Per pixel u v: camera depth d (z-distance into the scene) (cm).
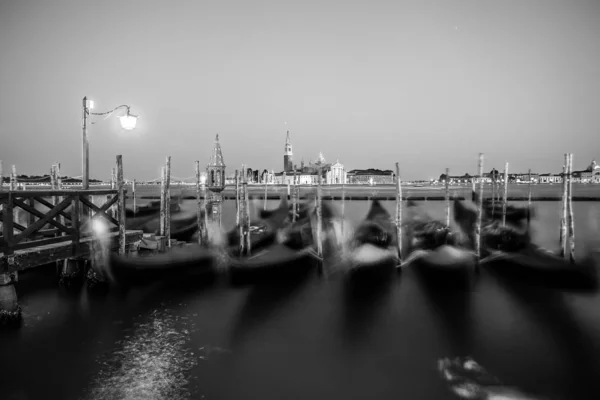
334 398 607
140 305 959
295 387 632
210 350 742
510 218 2741
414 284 1176
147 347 744
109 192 1112
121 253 1046
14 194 806
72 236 955
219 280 1103
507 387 638
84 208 1587
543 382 653
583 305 995
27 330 803
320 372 681
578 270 1102
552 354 747
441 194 7662
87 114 1120
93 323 846
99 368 666
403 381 652
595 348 769
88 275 1034
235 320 880
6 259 788
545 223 2936
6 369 657
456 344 791
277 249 1273
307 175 11975
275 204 5069
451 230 1862
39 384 616
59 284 1081
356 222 2634
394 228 1967
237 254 1328
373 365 703
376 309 977
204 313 919
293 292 1091
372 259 1245
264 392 616
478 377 669
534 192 8444
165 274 1056
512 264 1208
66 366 670
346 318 918
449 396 616
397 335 829
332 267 1323
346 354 744
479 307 991
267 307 971
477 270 1287
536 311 958
